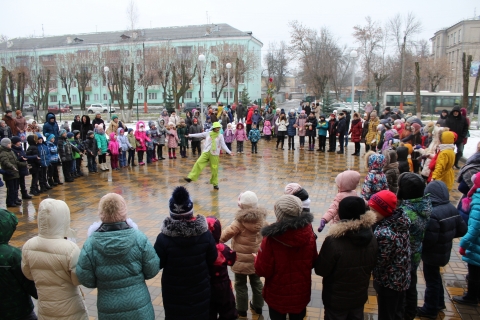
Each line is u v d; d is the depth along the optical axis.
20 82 35.03
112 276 2.91
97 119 14.68
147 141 14.09
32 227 7.40
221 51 47.03
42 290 3.09
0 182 10.88
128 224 3.16
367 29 47.47
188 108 36.75
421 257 4.19
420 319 4.14
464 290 4.80
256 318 4.23
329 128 16.67
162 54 46.44
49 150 10.47
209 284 3.42
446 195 4.18
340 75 60.97
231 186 10.51
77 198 9.46
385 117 17.17
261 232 3.23
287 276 3.28
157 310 4.41
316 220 7.51
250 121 21.38
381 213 3.42
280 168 13.06
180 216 3.23
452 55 60.75
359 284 3.21
